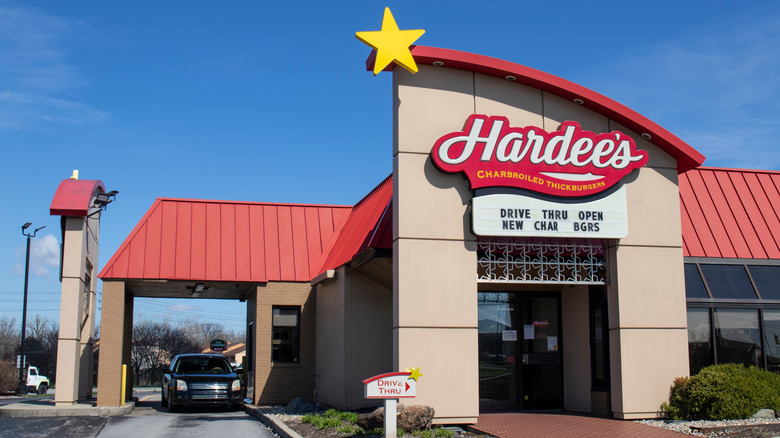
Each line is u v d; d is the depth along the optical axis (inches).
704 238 692.7
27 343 2755.9
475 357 510.3
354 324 670.5
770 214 737.0
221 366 825.5
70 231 753.0
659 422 517.3
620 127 569.6
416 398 497.0
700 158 565.3
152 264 789.2
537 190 527.5
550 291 637.3
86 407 716.7
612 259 553.6
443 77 534.0
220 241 838.5
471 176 517.0
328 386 735.7
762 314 649.6
